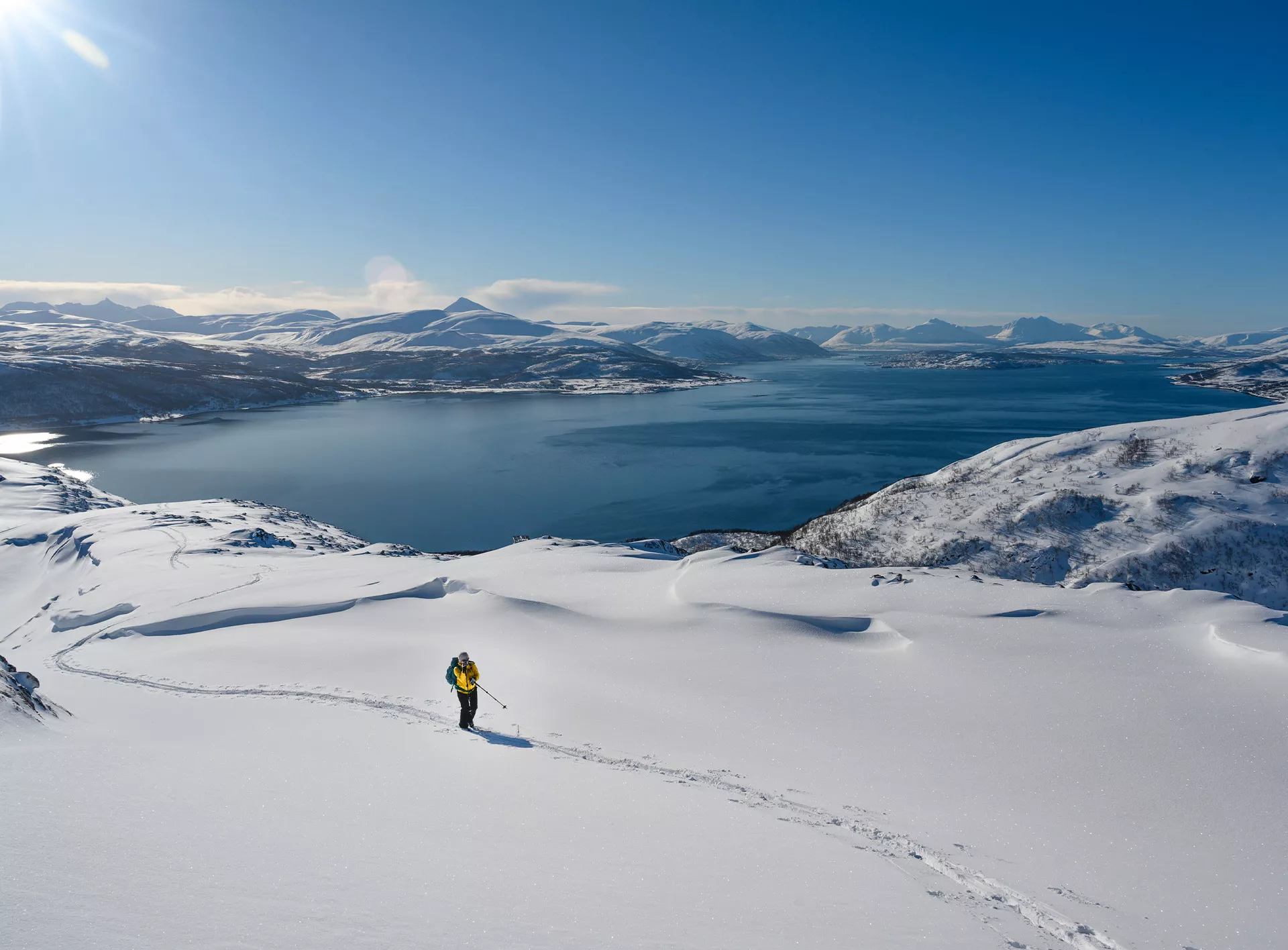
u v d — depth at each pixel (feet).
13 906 13.33
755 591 66.54
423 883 17.56
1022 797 32.86
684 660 52.95
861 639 55.62
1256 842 28.53
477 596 69.97
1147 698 41.70
